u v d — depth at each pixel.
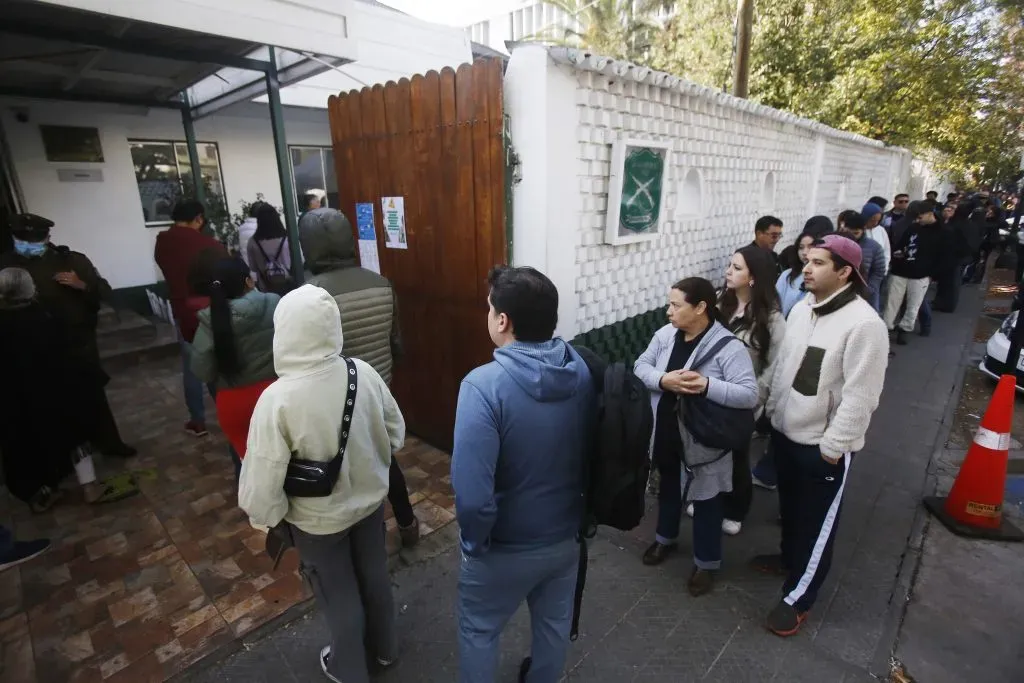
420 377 4.02
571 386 1.48
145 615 2.46
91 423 3.27
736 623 2.41
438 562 2.80
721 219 5.14
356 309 2.57
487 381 1.44
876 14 10.50
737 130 5.05
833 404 2.14
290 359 1.63
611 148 3.50
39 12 3.16
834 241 2.07
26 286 2.88
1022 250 8.73
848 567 2.80
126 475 3.55
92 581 2.68
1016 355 3.01
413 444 4.11
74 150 6.64
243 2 3.28
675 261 4.55
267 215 4.59
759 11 11.05
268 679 2.14
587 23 20.94
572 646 2.30
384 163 3.80
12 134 6.19
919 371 5.90
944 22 10.79
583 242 3.49
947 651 2.27
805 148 6.70
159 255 3.78
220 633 2.35
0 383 2.94
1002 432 2.99
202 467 3.79
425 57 8.09
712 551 2.52
